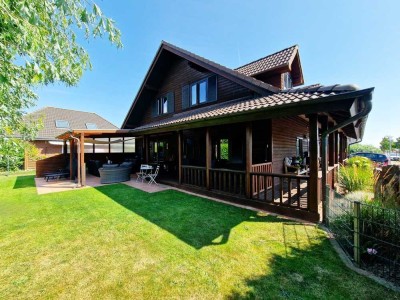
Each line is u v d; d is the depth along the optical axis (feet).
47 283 8.11
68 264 9.38
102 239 11.82
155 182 30.37
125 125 46.52
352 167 25.94
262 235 12.09
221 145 30.50
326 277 8.18
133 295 7.39
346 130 30.99
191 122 21.34
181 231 12.77
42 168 40.06
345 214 11.44
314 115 14.23
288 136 28.43
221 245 10.91
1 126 10.09
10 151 10.46
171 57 36.40
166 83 38.83
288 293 7.35
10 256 10.11
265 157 24.08
